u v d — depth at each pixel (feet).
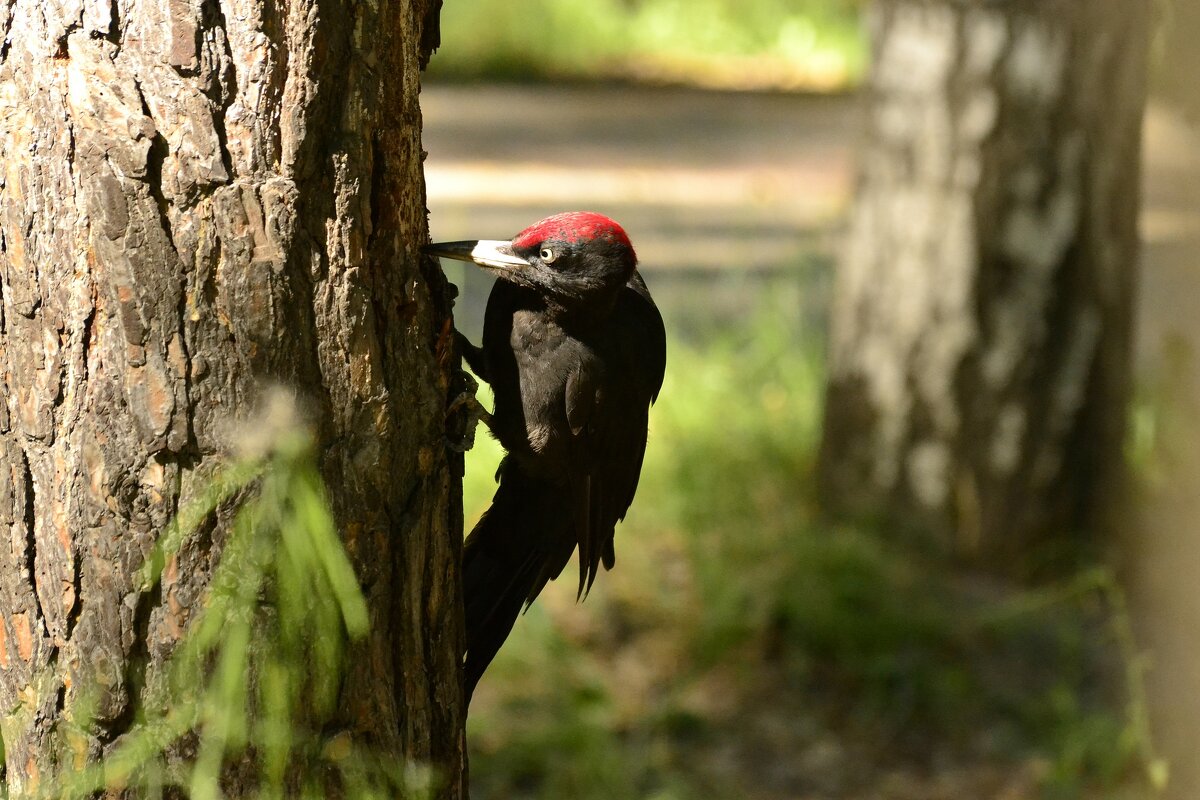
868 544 42.16
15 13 14.53
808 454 48.26
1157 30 29.81
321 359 15.28
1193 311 27.53
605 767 33.78
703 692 38.06
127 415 14.76
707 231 83.41
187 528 14.23
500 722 36.14
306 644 15.10
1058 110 41.06
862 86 44.34
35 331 14.97
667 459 47.65
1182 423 28.81
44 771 15.76
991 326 42.29
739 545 42.88
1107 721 34.78
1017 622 40.11
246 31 14.55
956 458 43.11
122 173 14.37
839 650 38.81
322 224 15.19
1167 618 29.89
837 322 45.11
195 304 14.62
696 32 163.94
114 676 15.17
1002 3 40.68
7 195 14.82
